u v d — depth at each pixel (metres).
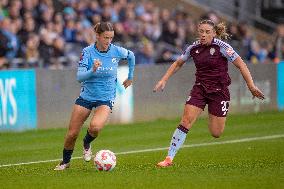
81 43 63.38
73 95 51.06
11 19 60.72
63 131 48.19
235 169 30.14
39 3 63.28
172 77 55.34
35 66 56.47
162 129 49.00
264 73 60.47
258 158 34.31
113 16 68.56
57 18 62.31
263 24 88.56
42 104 49.47
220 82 30.84
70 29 63.22
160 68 54.69
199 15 84.94
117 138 44.78
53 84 50.00
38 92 49.25
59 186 26.69
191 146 40.09
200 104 30.94
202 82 30.98
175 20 74.88
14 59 56.06
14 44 57.44
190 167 31.12
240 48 74.31
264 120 53.84
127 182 27.12
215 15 79.50
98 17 67.31
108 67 30.23
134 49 65.31
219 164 32.38
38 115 49.28
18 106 48.19
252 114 58.25
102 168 30.09
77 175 29.17
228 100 31.12
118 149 39.78
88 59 30.06
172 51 70.75
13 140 44.19
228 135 45.12
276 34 83.00
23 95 48.50
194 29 73.75
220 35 31.11
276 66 61.53
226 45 30.50
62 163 31.38
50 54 58.84
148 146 40.91
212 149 38.59
